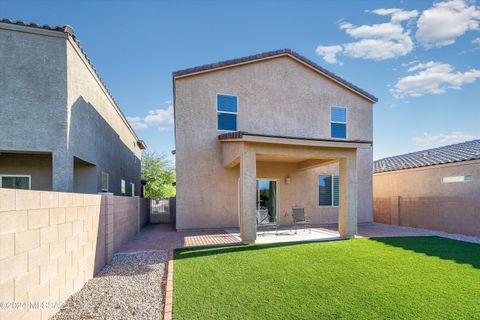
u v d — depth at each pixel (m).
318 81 16.78
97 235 7.06
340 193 12.12
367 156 17.56
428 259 8.08
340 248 9.48
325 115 16.77
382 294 5.50
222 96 14.86
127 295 5.59
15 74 9.00
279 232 13.30
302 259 8.02
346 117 17.27
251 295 5.45
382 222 18.75
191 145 14.17
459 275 6.64
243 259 8.03
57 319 4.53
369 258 8.15
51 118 9.26
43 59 9.25
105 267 7.55
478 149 15.14
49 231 4.45
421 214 15.64
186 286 5.91
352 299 5.27
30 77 9.12
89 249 6.46
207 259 8.05
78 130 10.54
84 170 12.78
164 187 37.91
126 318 4.62
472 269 7.12
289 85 16.12
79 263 5.84
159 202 19.73
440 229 14.48
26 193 3.76
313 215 16.44
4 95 8.87
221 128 14.68
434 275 6.63
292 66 16.27
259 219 15.71
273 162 16.02
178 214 13.85
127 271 7.21
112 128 16.12
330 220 16.70
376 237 11.91
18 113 8.98
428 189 15.93
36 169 11.00
